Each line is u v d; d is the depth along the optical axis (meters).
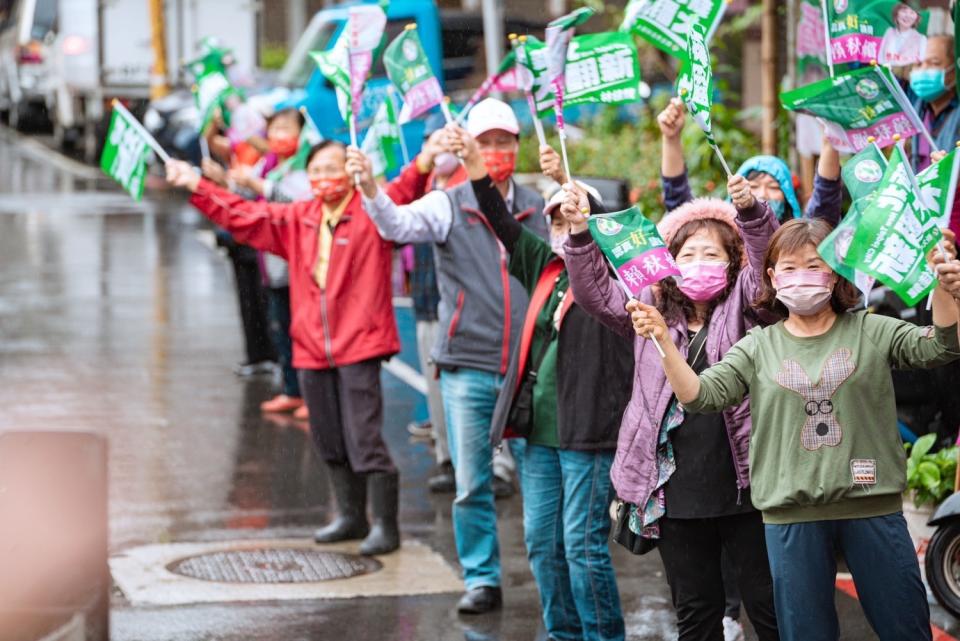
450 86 31.67
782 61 21.03
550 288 10.30
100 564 7.15
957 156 7.80
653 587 12.34
